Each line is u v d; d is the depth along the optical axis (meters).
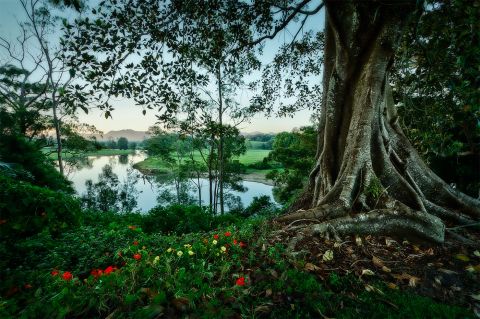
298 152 28.58
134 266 3.05
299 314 2.57
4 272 3.46
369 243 4.29
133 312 2.40
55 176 14.42
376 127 5.70
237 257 3.65
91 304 2.51
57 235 5.99
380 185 5.06
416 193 5.26
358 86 5.70
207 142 28.81
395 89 8.32
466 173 12.21
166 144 35.38
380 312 2.69
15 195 5.75
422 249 4.23
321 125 6.99
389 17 5.32
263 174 57.78
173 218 10.40
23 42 23.34
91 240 5.22
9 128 23.39
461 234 4.80
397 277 3.45
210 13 6.46
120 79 4.94
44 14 21.83
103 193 26.73
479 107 4.25
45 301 2.65
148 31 5.50
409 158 6.00
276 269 3.34
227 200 34.72
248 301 2.72
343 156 5.89
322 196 6.05
